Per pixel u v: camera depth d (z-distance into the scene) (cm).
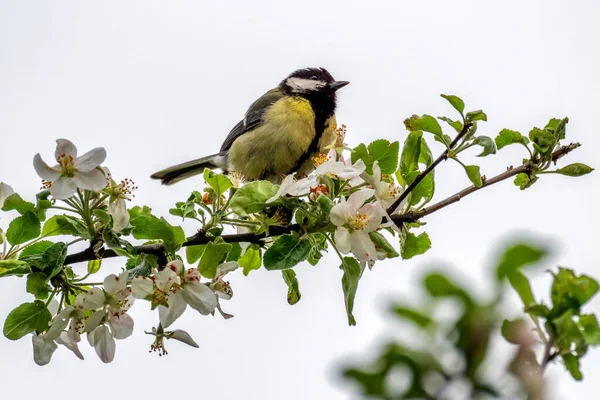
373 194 609
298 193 604
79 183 568
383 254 614
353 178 631
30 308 590
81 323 589
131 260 650
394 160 647
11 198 616
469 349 205
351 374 207
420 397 204
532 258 208
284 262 597
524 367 209
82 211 600
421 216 639
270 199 603
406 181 648
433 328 210
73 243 608
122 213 597
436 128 606
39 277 588
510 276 213
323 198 593
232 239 646
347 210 591
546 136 622
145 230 606
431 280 211
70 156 573
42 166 567
